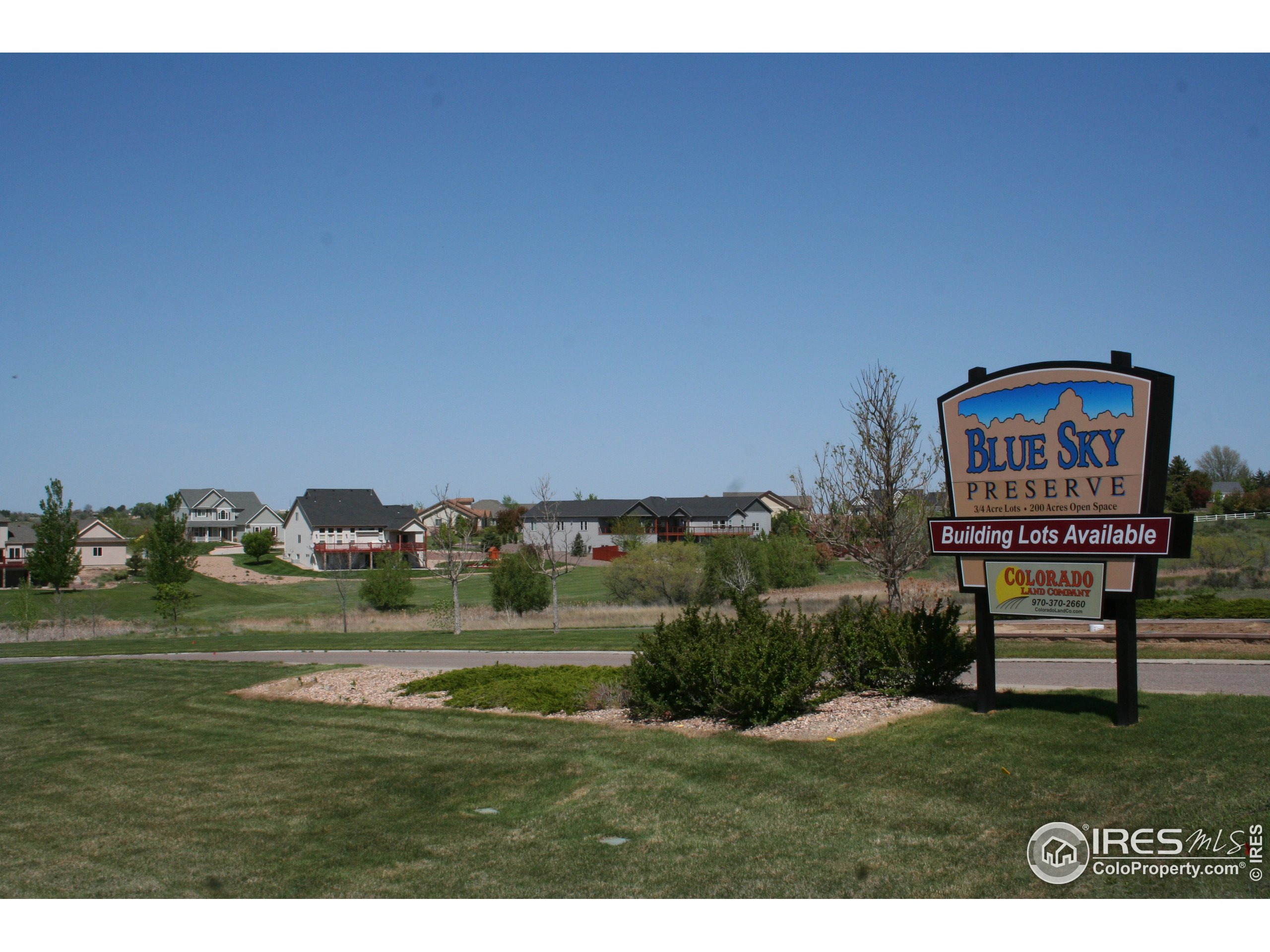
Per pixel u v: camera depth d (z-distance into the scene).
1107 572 10.73
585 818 9.85
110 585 68.06
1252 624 20.03
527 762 12.34
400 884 8.41
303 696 18.77
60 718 17.92
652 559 42.62
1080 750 9.91
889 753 10.69
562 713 15.23
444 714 15.88
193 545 63.09
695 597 39.62
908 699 13.12
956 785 9.41
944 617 13.55
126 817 11.19
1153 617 22.11
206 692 20.02
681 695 14.04
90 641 34.41
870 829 8.63
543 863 8.69
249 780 12.54
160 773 13.30
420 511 95.88
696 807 9.80
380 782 11.97
